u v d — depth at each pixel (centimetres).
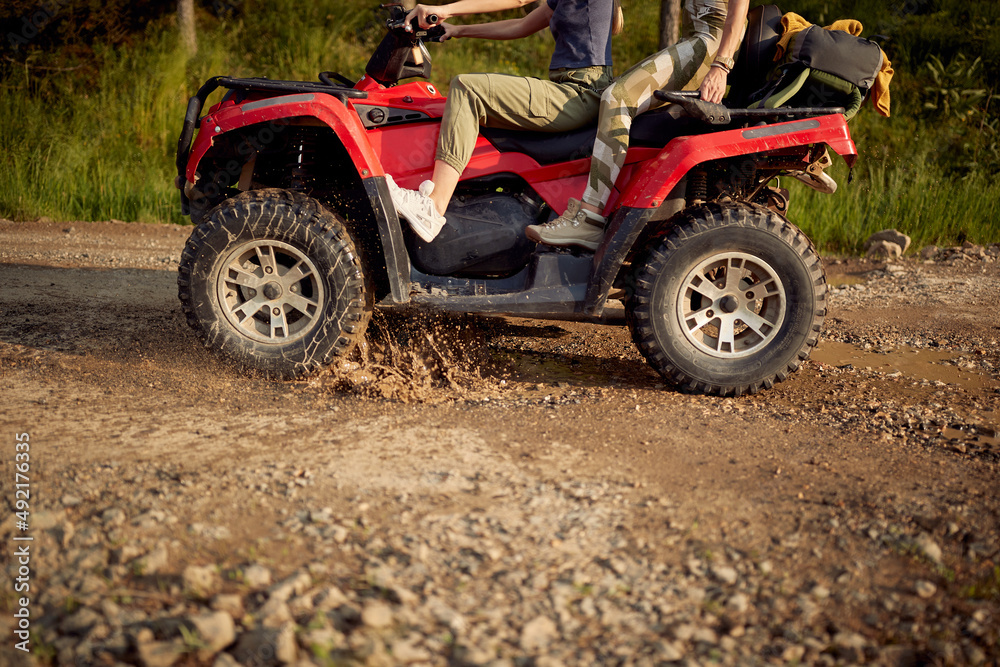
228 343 349
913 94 1109
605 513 238
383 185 338
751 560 216
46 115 1080
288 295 350
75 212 927
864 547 224
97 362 368
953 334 489
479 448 285
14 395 321
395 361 376
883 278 656
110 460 264
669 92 326
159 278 582
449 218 364
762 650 183
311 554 211
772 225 340
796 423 321
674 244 338
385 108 362
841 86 347
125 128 1086
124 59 1152
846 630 191
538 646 181
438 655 176
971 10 1211
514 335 455
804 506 246
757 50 375
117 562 205
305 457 272
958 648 185
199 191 379
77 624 181
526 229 350
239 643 177
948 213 845
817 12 1186
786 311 348
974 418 339
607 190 346
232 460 267
